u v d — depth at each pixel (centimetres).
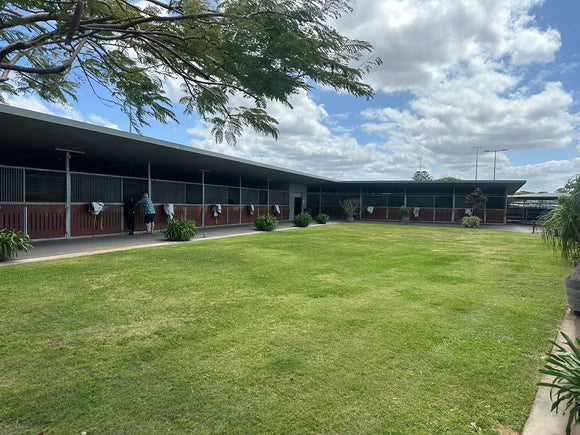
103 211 1203
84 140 949
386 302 468
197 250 887
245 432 209
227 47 284
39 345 318
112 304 436
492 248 1080
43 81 417
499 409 235
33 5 295
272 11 253
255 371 278
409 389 256
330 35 268
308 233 1493
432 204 2612
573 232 493
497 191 2520
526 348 330
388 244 1143
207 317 398
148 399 239
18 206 957
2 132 842
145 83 409
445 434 210
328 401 240
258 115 374
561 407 236
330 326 377
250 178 2336
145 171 1748
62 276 568
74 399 237
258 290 516
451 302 473
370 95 295
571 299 430
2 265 652
